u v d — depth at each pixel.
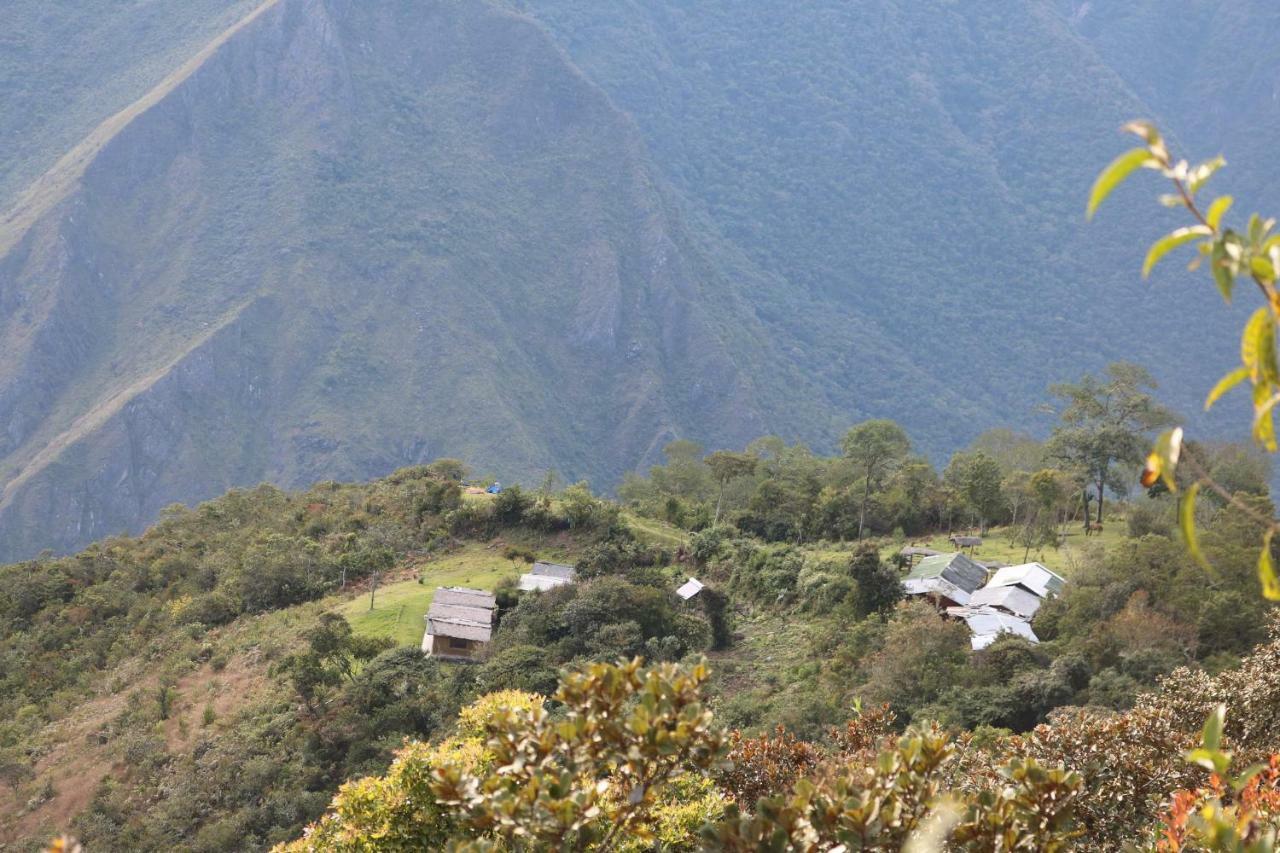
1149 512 72.12
